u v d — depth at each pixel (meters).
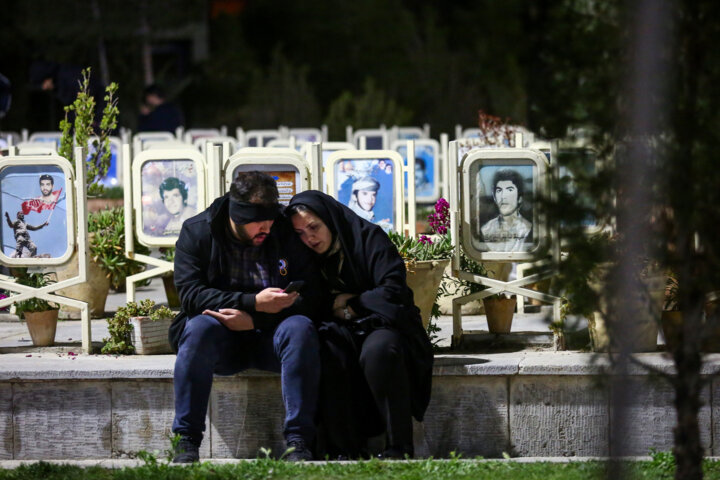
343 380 9.98
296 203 10.31
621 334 7.61
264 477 8.80
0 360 11.20
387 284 10.14
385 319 10.00
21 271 12.59
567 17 7.33
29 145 22.56
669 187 7.28
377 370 9.78
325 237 10.24
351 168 13.23
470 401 10.48
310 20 63.72
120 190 26.14
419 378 10.10
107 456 10.58
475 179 11.63
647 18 7.17
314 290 10.24
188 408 9.80
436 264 11.85
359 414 10.18
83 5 53.00
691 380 7.84
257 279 10.26
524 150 11.55
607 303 7.59
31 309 12.01
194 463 9.34
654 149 7.29
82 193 11.85
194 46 63.28
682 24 7.30
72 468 9.48
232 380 10.52
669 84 7.22
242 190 9.91
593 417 10.31
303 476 8.80
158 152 13.32
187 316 10.33
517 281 11.58
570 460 9.81
